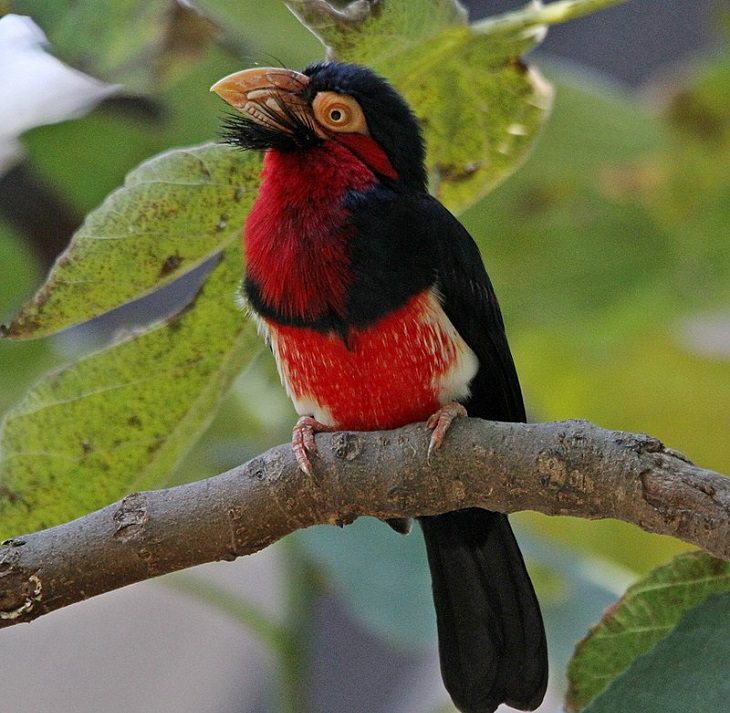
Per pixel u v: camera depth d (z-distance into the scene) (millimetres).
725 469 15516
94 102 12359
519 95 9438
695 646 7000
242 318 9242
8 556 7461
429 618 11117
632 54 16469
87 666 19031
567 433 7328
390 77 9305
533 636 9555
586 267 14266
